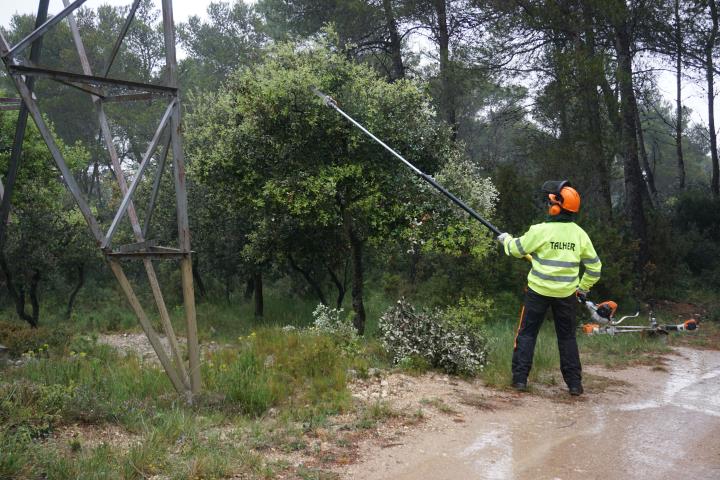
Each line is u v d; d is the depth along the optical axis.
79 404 4.62
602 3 16.64
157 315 15.28
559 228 6.00
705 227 21.67
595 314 6.03
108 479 3.41
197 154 11.12
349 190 9.75
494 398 5.71
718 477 3.76
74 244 14.37
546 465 3.92
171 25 5.27
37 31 4.68
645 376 7.49
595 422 4.97
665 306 16.06
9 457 3.42
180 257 5.32
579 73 16.80
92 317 14.66
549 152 17.28
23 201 13.02
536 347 8.12
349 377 6.12
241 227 14.73
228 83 11.26
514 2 18.48
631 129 17.39
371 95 9.84
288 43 9.95
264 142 10.03
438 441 4.37
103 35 28.75
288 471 3.74
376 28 20.84
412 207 9.75
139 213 15.60
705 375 7.68
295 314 15.31
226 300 17.39
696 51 20.53
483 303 11.09
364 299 15.95
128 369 6.59
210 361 7.09
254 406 5.21
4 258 12.56
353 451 4.13
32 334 9.23
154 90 5.22
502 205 14.05
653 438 4.54
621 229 16.91
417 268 15.02
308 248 12.95
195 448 3.97
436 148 10.15
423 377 6.39
